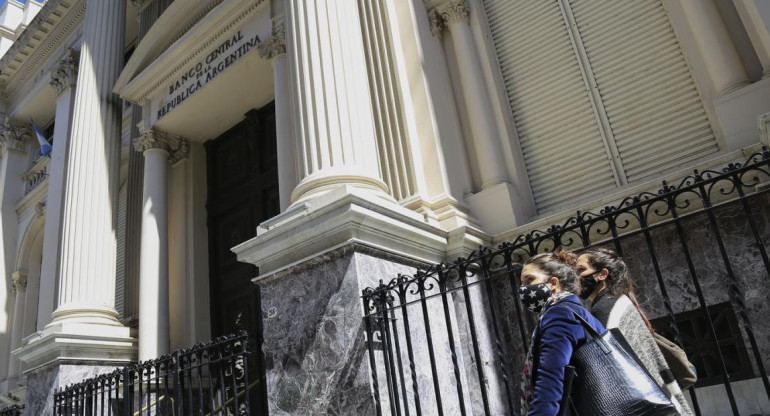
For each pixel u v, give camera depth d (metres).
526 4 6.35
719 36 4.84
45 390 7.07
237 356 4.25
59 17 14.52
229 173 9.48
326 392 3.71
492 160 5.79
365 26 6.10
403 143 5.49
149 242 8.46
